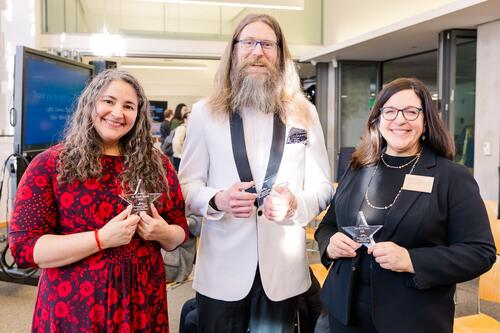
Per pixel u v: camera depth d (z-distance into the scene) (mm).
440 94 5520
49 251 1267
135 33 8461
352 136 8438
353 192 1563
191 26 8719
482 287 2293
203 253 1699
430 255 1320
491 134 4898
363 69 8305
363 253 1452
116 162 1408
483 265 1318
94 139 1370
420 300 1354
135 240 1385
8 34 6797
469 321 2256
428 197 1378
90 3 8211
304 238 1703
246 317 1652
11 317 3354
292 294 1650
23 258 1278
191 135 1723
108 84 1367
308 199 1614
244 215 1474
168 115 9203
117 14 8344
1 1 6691
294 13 9102
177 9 8594
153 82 13125
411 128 1422
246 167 1605
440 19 4840
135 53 8344
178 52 8562
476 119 5113
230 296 1609
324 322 2062
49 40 7852
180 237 1487
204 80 13391
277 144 1633
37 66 3549
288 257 1642
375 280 1399
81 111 1378
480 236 1334
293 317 1699
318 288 2189
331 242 1501
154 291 1429
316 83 8688
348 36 8336
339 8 8602
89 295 1311
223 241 1636
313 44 9281
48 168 1329
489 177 4922
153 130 1491
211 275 1650
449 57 5375
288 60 1738
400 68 8594
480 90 5062
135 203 1333
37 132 3562
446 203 1376
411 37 5910
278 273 1620
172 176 1547
